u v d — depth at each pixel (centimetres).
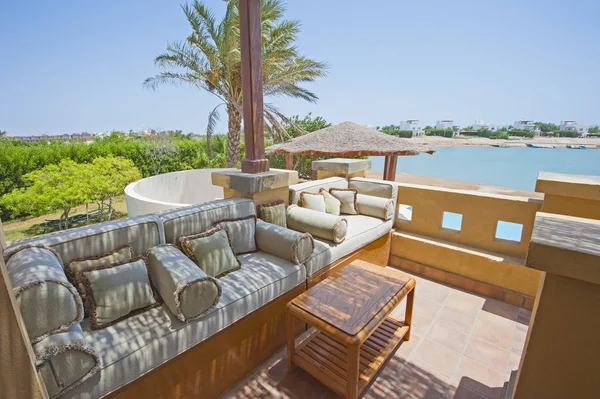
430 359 221
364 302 196
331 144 594
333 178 410
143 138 1084
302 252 245
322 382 188
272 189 307
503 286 299
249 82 284
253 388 198
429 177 1366
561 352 106
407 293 219
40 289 131
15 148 814
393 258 384
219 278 214
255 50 279
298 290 242
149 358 149
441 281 343
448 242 349
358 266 248
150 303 177
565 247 96
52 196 712
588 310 98
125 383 141
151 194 711
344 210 384
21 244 164
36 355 120
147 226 209
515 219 305
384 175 584
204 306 171
